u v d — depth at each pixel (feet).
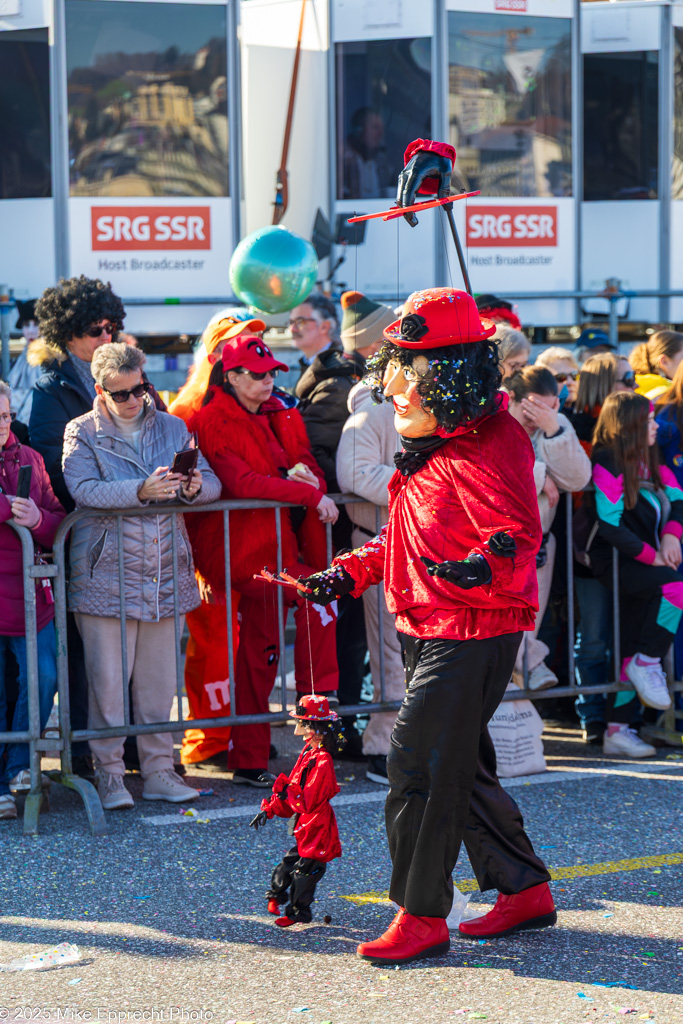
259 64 57.41
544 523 31.14
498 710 30.48
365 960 19.61
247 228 58.34
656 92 61.72
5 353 49.39
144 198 52.26
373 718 30.60
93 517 27.48
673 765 31.45
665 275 62.59
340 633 33.14
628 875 23.53
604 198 62.90
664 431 33.40
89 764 30.50
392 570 19.75
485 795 20.42
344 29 56.13
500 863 20.56
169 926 21.12
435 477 19.13
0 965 19.47
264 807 21.07
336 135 56.90
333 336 42.88
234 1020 17.49
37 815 26.45
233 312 31.89
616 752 32.55
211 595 31.30
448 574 17.78
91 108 51.34
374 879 23.49
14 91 51.26
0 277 52.39
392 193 56.70
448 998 18.22
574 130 57.82
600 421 32.42
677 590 31.71
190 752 32.19
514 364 32.45
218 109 52.54
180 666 28.27
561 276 58.44
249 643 29.86
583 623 33.50
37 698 26.89
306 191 57.88
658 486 32.48
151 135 52.06
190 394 31.37
